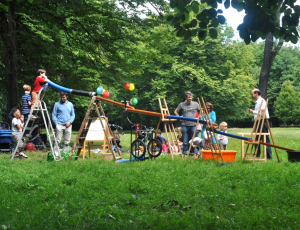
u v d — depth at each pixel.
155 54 19.84
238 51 44.00
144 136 11.20
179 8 5.98
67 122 12.41
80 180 7.55
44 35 15.55
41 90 11.54
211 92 41.31
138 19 18.00
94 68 20.05
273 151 13.88
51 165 9.69
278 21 6.20
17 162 10.37
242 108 46.59
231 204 5.84
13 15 16.61
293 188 6.77
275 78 62.06
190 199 6.14
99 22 17.59
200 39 6.36
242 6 6.08
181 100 42.38
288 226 4.70
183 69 40.00
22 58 19.27
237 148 16.06
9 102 17.95
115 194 6.48
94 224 4.77
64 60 19.72
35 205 5.80
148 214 5.33
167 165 9.48
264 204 5.88
